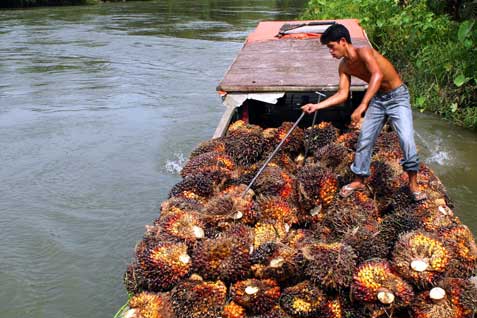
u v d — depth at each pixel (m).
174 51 18.42
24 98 12.77
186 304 3.79
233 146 6.38
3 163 8.94
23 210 7.35
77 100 12.55
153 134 10.09
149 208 7.30
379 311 3.66
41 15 31.02
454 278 3.75
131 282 4.21
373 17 14.99
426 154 8.61
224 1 42.56
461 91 10.31
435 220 4.50
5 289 5.69
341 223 4.50
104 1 42.03
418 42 12.42
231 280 4.00
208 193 5.18
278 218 4.64
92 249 6.39
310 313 3.74
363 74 4.95
